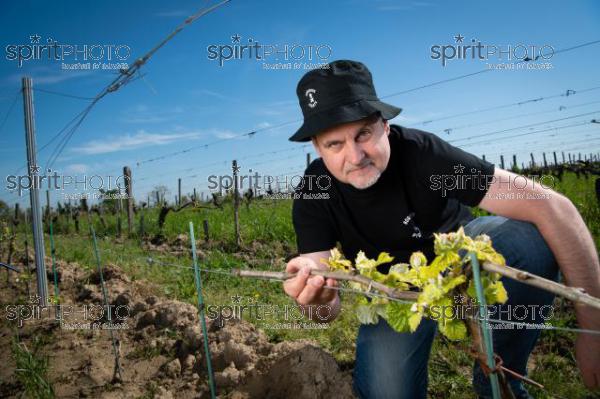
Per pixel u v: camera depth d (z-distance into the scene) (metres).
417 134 2.11
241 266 6.96
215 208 12.28
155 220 12.93
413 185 2.09
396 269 1.47
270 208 12.00
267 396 2.77
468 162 1.99
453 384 2.79
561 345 3.21
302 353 2.84
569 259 1.90
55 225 16.16
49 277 6.52
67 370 3.55
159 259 7.76
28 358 3.43
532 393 2.58
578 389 2.54
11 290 6.14
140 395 3.10
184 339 3.67
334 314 2.36
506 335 2.12
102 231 13.09
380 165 1.92
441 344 3.26
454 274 1.30
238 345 3.20
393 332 2.16
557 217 1.88
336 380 2.67
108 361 3.65
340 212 2.26
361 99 1.84
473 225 2.31
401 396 2.12
